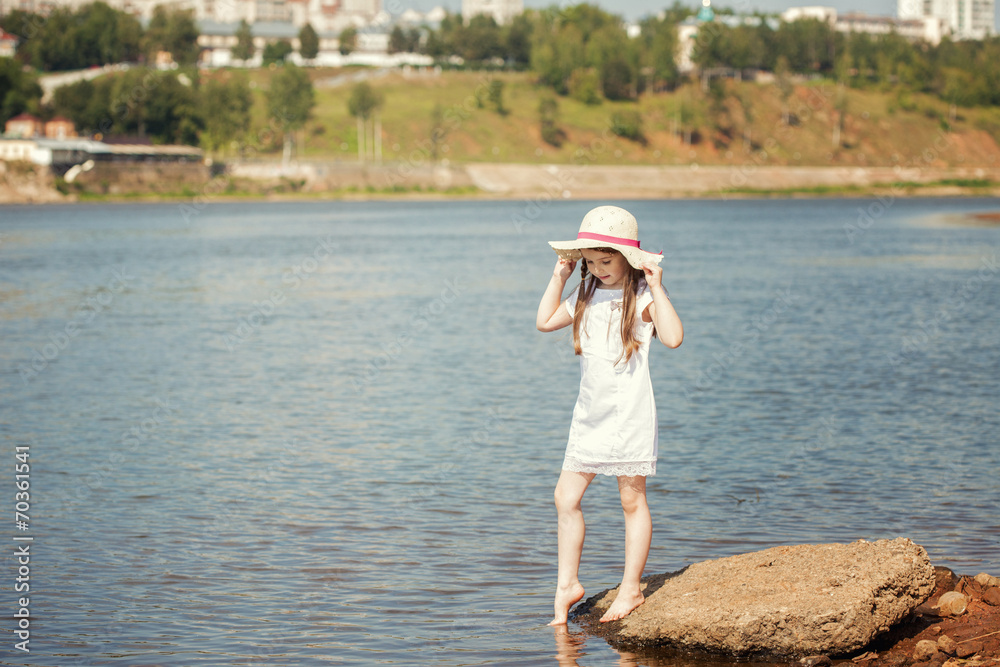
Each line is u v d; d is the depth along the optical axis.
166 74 161.12
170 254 63.84
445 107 187.62
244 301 38.00
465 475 13.01
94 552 9.99
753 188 174.62
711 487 12.22
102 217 113.31
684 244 71.75
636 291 7.17
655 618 7.40
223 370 22.17
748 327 28.81
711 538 10.19
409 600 8.61
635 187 170.50
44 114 157.25
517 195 160.75
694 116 194.00
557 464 13.60
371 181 158.00
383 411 17.48
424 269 52.12
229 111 157.62
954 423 15.77
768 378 20.27
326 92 192.50
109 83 157.12
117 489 12.43
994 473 12.68
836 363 22.09
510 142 181.00
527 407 17.80
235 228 92.88
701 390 19.08
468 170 165.62
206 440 15.23
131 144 150.75
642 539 7.66
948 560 9.34
